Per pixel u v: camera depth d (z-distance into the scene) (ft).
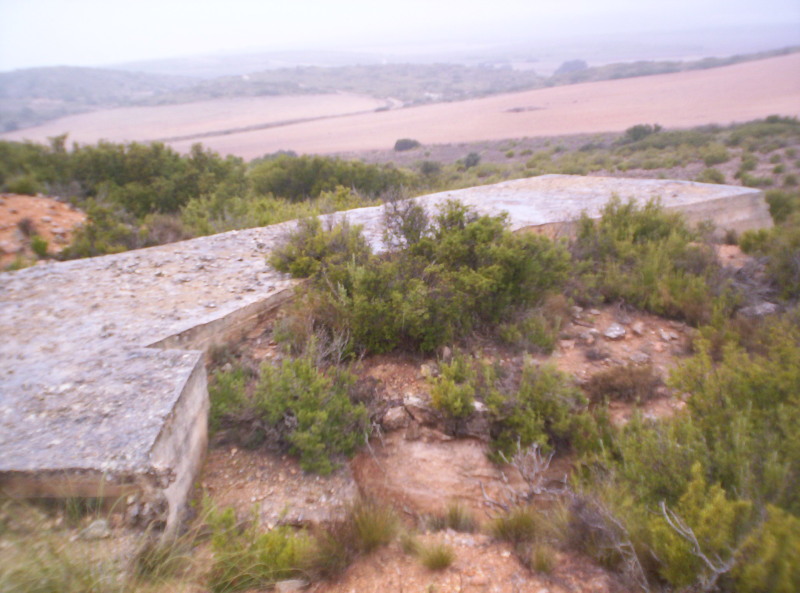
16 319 17.39
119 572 9.15
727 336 18.71
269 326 18.74
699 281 21.93
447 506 13.37
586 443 14.15
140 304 18.53
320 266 20.51
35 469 10.30
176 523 10.98
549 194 36.47
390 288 18.24
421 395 15.78
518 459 12.88
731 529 8.91
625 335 20.39
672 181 39.78
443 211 22.70
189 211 38.01
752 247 27.37
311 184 59.93
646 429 13.51
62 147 46.19
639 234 26.99
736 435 10.80
